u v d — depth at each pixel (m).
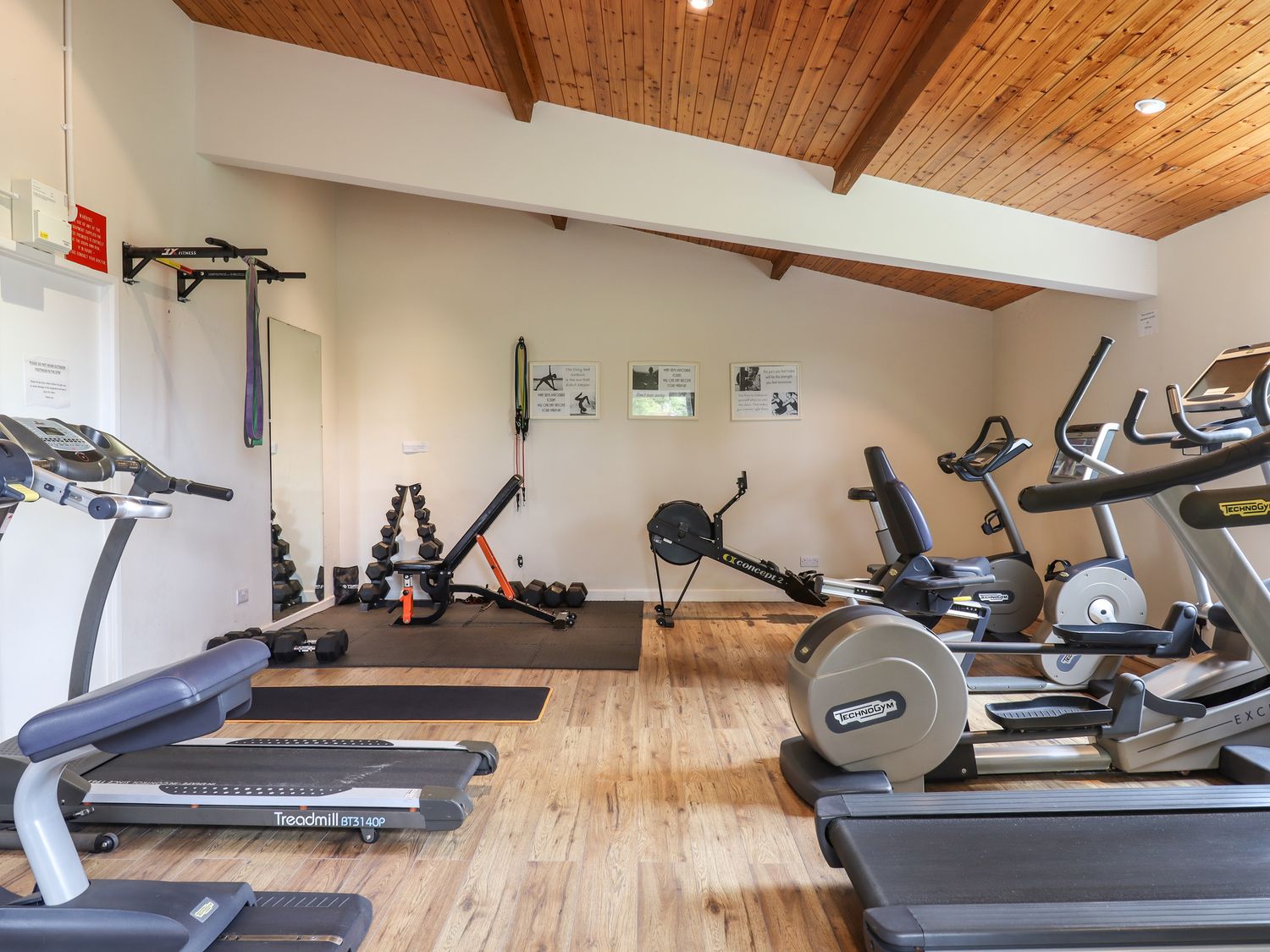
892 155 4.24
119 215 3.96
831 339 6.71
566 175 4.60
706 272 6.73
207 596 4.68
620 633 5.51
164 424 4.30
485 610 6.33
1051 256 4.60
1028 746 3.07
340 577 6.57
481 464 6.75
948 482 6.69
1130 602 4.00
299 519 5.96
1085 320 5.33
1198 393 3.49
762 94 3.95
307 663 4.65
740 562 5.53
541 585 6.39
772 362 6.71
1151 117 3.40
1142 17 2.81
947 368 6.68
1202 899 1.64
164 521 4.29
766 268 6.72
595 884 2.18
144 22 4.17
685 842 2.43
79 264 3.64
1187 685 2.99
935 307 6.67
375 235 6.73
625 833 2.49
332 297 6.61
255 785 2.51
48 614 3.48
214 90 4.64
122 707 1.57
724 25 3.48
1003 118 3.65
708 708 3.79
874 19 3.20
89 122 3.75
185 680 1.60
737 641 5.29
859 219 4.56
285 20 4.36
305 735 3.39
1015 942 1.52
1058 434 3.29
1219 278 4.15
